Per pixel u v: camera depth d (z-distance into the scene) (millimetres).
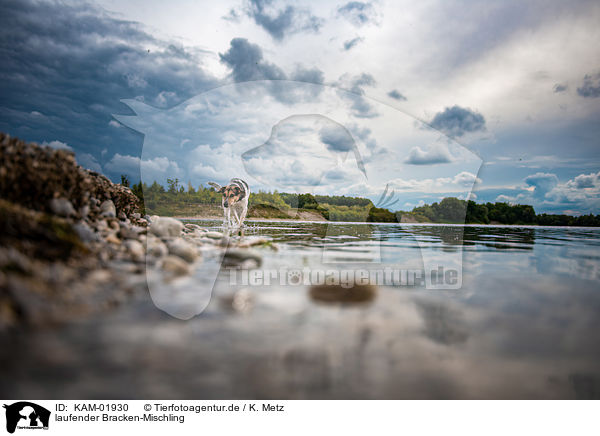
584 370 1559
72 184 3570
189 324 1892
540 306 2471
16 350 1482
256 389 1337
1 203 2508
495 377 1487
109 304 2068
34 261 2227
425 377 1472
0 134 3135
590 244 6879
